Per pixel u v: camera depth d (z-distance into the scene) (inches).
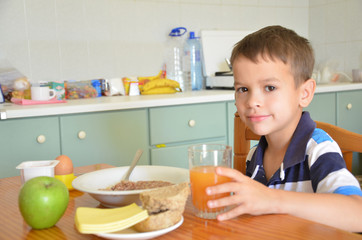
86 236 25.5
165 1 108.1
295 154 33.9
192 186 28.4
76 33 97.7
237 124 47.7
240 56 33.4
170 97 89.2
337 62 125.1
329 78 122.3
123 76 104.0
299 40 34.6
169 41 109.5
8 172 72.4
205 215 27.7
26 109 72.3
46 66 94.9
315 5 130.7
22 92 91.3
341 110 108.9
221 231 25.1
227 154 28.6
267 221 26.3
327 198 27.4
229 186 26.8
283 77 32.7
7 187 38.7
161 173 37.1
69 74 97.6
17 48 91.6
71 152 78.0
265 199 27.0
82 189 30.5
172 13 109.3
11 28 90.8
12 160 72.6
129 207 26.0
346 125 110.4
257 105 33.1
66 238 25.3
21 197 26.7
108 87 101.3
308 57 34.8
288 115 33.7
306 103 35.8
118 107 81.4
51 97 86.9
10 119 71.7
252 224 25.9
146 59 106.7
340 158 31.9
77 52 98.2
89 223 23.6
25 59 92.6
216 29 116.3
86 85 98.3
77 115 78.1
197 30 113.6
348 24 121.3
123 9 102.8
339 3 123.1
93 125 79.8
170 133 88.0
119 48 103.0
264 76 32.4
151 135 86.0
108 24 101.3
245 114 34.1
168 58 109.5
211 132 93.3
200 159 28.3
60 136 76.9
